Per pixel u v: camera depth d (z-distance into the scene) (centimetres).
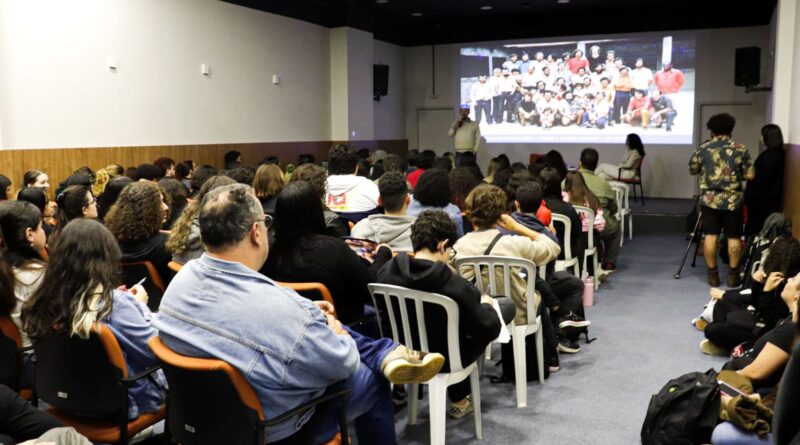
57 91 619
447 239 262
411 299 254
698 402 243
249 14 877
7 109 576
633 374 358
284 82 955
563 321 390
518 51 1193
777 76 682
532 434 285
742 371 248
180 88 767
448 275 246
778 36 676
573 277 404
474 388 277
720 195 552
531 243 320
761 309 308
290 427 172
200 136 802
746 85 872
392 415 208
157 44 732
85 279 196
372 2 1050
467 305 246
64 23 623
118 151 686
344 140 1074
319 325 164
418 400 320
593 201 553
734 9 1042
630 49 1114
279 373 160
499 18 1196
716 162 553
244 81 873
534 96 1190
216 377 157
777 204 574
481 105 1237
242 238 164
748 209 586
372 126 1143
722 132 558
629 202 1041
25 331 202
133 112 704
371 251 304
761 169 569
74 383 201
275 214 252
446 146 1284
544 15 1162
